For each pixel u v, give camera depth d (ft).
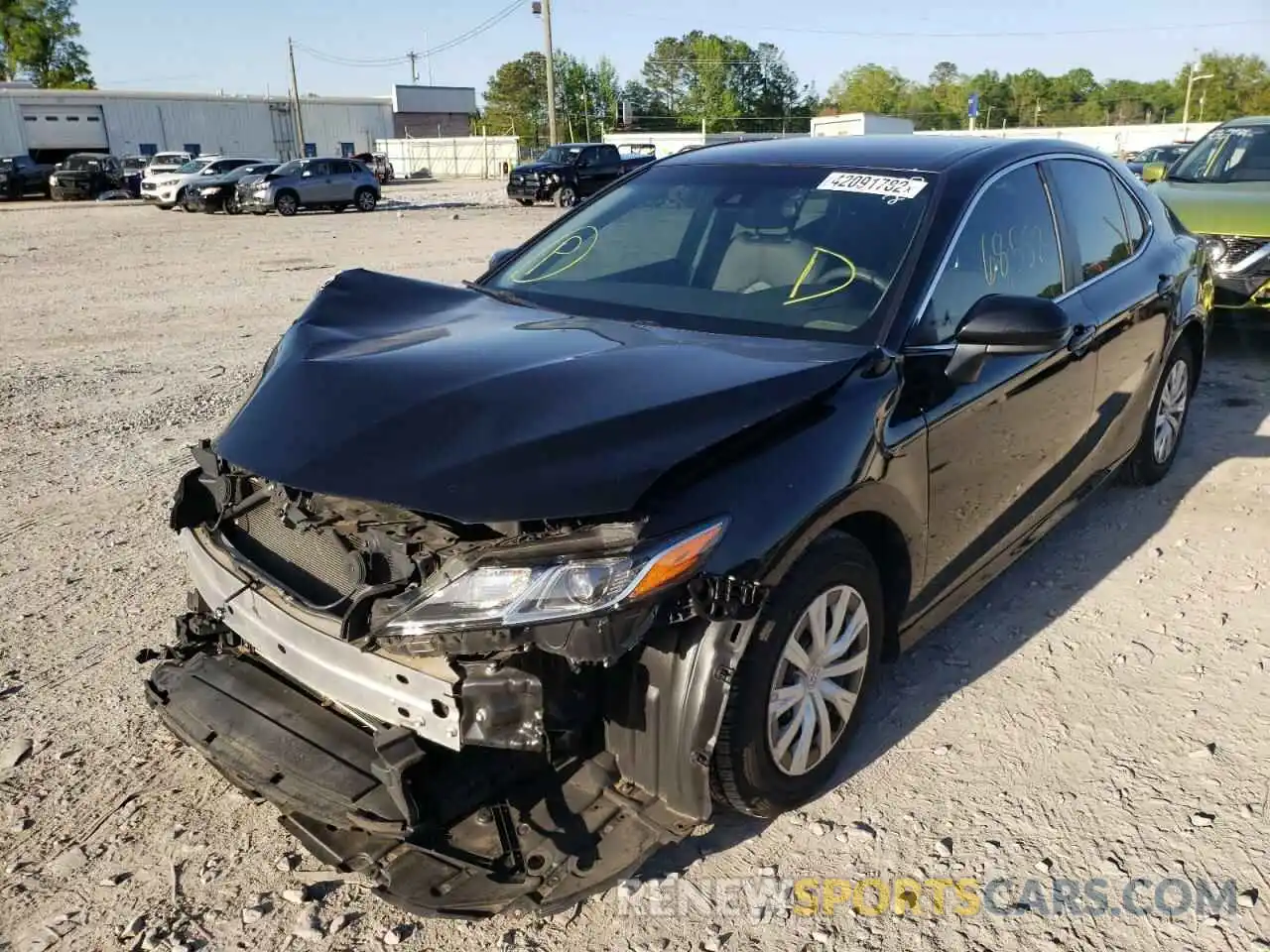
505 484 7.52
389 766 7.58
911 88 355.56
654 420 8.13
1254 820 9.29
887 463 9.25
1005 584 13.88
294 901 8.52
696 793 8.16
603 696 8.35
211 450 9.46
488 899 7.55
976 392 10.57
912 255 10.66
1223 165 27.27
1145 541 15.06
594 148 95.25
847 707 9.64
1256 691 11.27
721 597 7.72
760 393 8.69
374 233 65.82
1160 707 11.01
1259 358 25.49
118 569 14.58
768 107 315.58
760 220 11.83
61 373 26.27
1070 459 13.30
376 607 7.66
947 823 9.33
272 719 8.82
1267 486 17.01
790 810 9.43
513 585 7.27
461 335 10.14
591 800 8.43
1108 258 14.34
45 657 12.21
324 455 8.07
